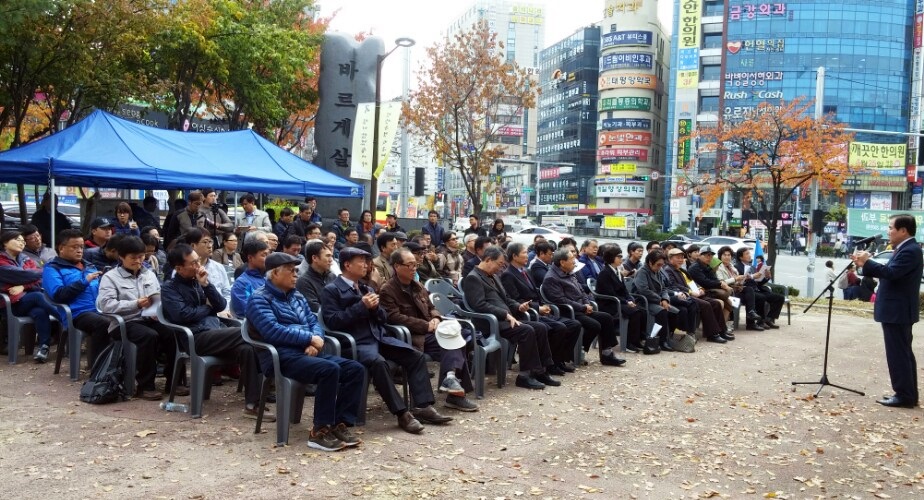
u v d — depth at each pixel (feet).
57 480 13.91
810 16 205.67
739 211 206.49
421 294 21.54
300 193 41.22
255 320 16.74
